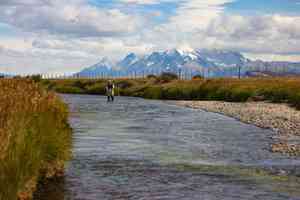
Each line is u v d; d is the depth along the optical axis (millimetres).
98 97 101125
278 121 41219
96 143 27047
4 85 19219
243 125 39469
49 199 13969
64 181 16516
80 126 37469
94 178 17203
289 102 65438
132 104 73188
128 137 30328
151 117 48125
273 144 27062
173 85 102312
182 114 52719
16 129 12867
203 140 29203
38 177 15375
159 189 15680
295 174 18328
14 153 11805
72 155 21906
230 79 103688
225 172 18672
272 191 15500
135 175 17906
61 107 20828
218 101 81375
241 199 14461
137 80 127438
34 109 15992
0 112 12969
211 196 14805
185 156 22672
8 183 11133
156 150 24594
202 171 18891
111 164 20156
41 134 15234
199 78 120875
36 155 13844
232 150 24750
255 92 76688
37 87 21078
